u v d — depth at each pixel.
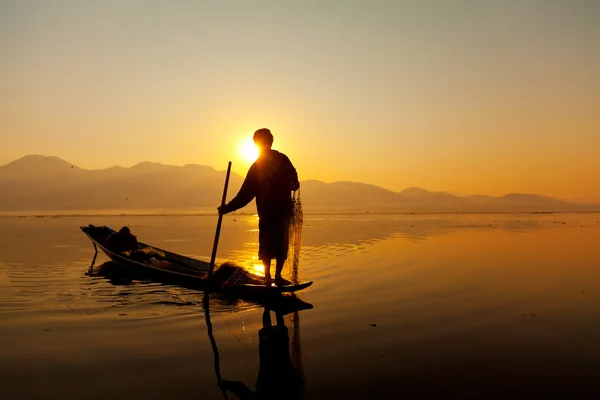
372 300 6.54
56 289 7.29
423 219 45.53
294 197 6.84
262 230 6.75
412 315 5.63
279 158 6.76
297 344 4.46
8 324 5.21
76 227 28.75
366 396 3.24
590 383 3.44
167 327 5.09
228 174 7.02
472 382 3.48
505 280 8.16
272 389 3.37
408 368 3.79
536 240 17.23
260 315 5.64
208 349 4.33
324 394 3.28
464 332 4.86
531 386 3.39
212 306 6.14
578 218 47.97
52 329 5.01
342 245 15.09
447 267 9.84
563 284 7.76
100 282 7.89
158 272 7.95
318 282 7.99
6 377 3.63
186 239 18.11
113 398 3.24
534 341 4.52
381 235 20.23
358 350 4.27
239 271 6.98
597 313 5.68
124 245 10.34
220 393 3.31
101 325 5.17
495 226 29.00
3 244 15.51
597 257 11.62
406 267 9.81
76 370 3.79
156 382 3.52
